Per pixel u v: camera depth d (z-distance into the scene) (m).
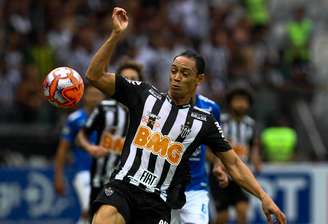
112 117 29.84
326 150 52.59
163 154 20.69
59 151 34.88
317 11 67.44
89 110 34.28
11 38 51.81
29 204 42.56
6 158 46.62
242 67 55.53
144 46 53.72
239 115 35.44
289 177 44.81
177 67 20.86
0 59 50.22
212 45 56.09
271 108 52.66
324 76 62.56
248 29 59.97
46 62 51.78
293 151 50.78
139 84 21.00
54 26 53.97
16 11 53.53
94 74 20.00
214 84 53.62
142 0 58.31
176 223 25.44
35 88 49.12
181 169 20.97
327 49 64.62
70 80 20.34
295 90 53.62
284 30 61.25
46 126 48.09
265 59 57.03
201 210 26.03
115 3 57.31
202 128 20.98
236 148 35.62
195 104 26.45
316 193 44.97
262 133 51.31
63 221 42.66
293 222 44.75
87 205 35.34
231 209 43.34
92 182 30.48
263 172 44.62
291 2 67.12
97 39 54.16
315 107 54.47
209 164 31.89
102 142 30.16
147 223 20.62
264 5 65.38
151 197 20.61
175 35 56.66
